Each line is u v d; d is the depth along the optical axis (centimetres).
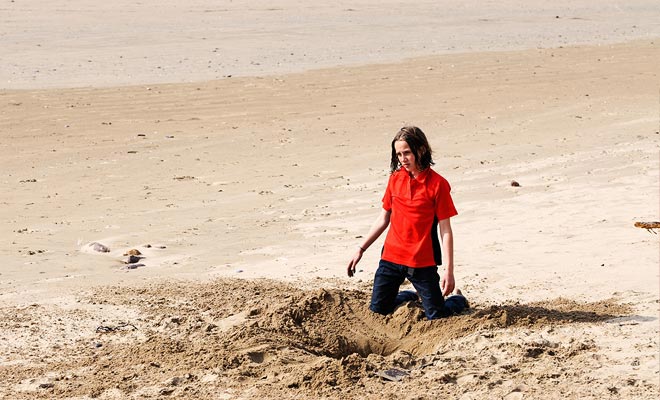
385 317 752
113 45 3161
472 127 1912
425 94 2331
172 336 729
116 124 1938
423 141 741
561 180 1381
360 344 721
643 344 692
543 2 4975
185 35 3447
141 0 4612
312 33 3572
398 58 2973
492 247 1019
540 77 2616
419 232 742
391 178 761
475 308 788
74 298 840
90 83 2441
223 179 1467
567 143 1711
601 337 711
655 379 624
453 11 4512
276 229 1131
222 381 630
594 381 620
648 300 809
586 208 1194
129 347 705
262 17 4103
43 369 664
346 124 1953
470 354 679
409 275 744
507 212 1188
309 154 1658
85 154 1662
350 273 775
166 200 1321
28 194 1365
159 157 1639
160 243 1069
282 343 692
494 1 4925
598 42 3497
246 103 2191
